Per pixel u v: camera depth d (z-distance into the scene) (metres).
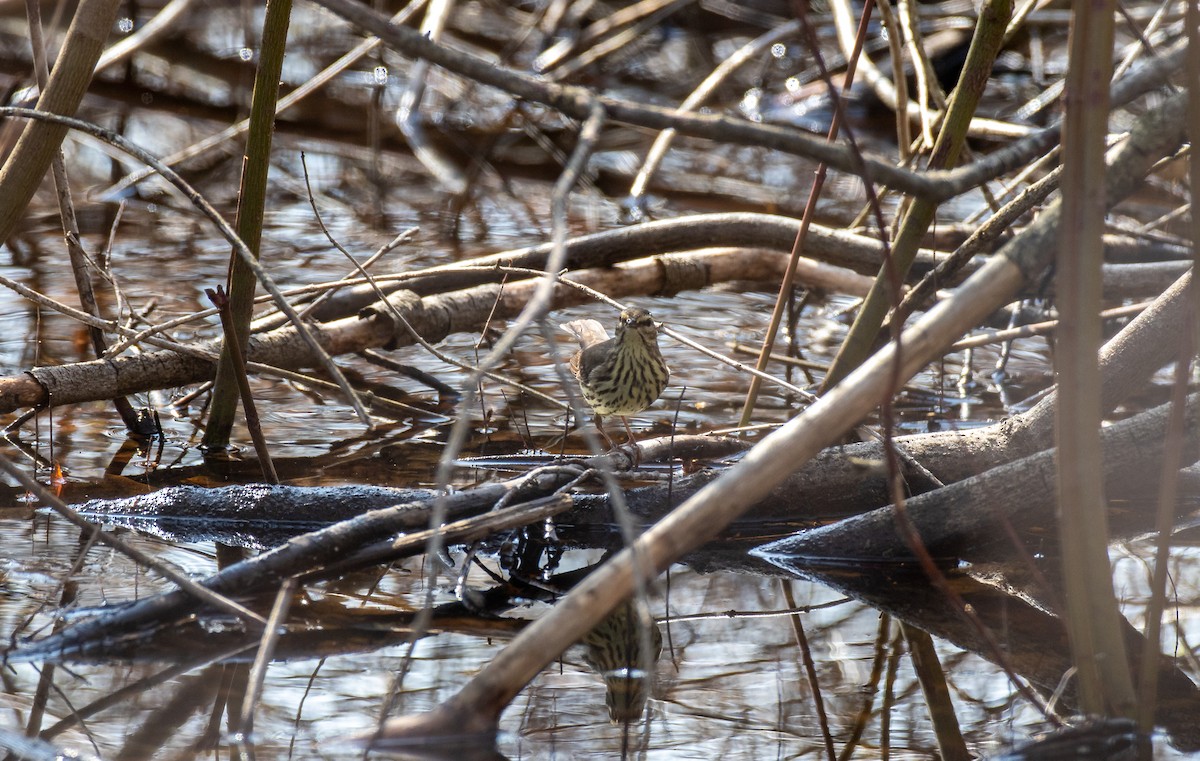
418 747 6.45
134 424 12.69
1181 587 9.16
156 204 20.94
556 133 25.55
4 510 10.45
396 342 13.76
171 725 6.87
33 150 9.95
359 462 11.95
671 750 6.77
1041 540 10.11
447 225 20.36
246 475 11.48
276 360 13.02
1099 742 6.56
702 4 28.84
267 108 10.43
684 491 10.47
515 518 9.07
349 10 5.23
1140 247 15.28
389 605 8.76
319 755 6.52
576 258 14.57
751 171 24.16
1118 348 10.27
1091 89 5.80
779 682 7.77
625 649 8.32
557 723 7.09
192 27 27.53
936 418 13.64
